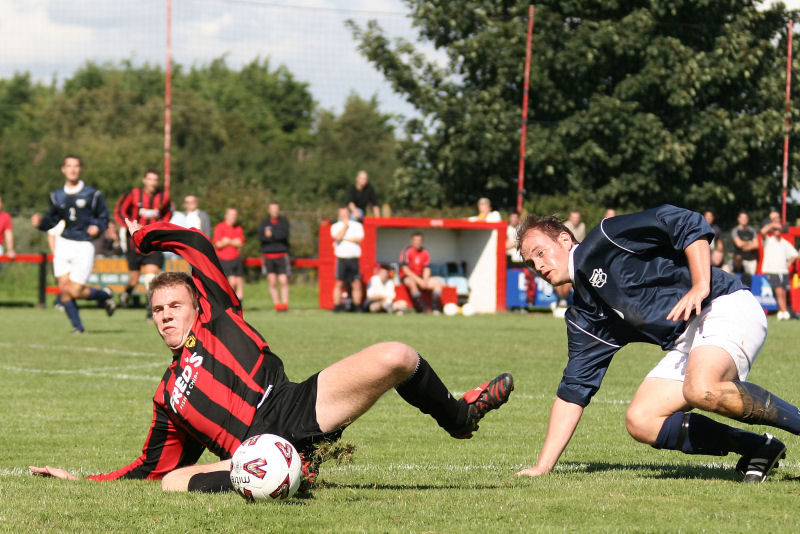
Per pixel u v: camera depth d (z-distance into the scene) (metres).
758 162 52.94
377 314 32.44
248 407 6.69
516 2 52.75
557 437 7.86
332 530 5.52
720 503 6.34
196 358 6.78
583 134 51.28
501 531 5.52
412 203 55.00
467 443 9.95
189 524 5.62
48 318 28.98
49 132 99.50
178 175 82.06
